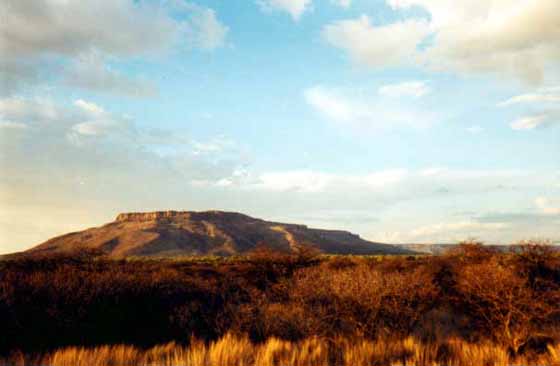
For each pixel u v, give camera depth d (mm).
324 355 7711
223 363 7066
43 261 15758
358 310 9992
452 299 11281
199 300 11688
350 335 9508
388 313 9914
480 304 10180
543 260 13992
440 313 11648
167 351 7887
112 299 10391
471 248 19000
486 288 9875
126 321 10391
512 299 9586
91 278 10602
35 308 9375
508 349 9406
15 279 9891
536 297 9766
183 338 10109
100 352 7465
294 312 9945
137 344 9742
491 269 10320
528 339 9320
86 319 9789
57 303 9695
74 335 9555
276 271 20922
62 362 7062
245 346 7891
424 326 10523
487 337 9828
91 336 9742
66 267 11227
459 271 12773
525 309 9484
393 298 9953
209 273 21281
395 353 7930
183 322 10352
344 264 22594
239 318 10086
